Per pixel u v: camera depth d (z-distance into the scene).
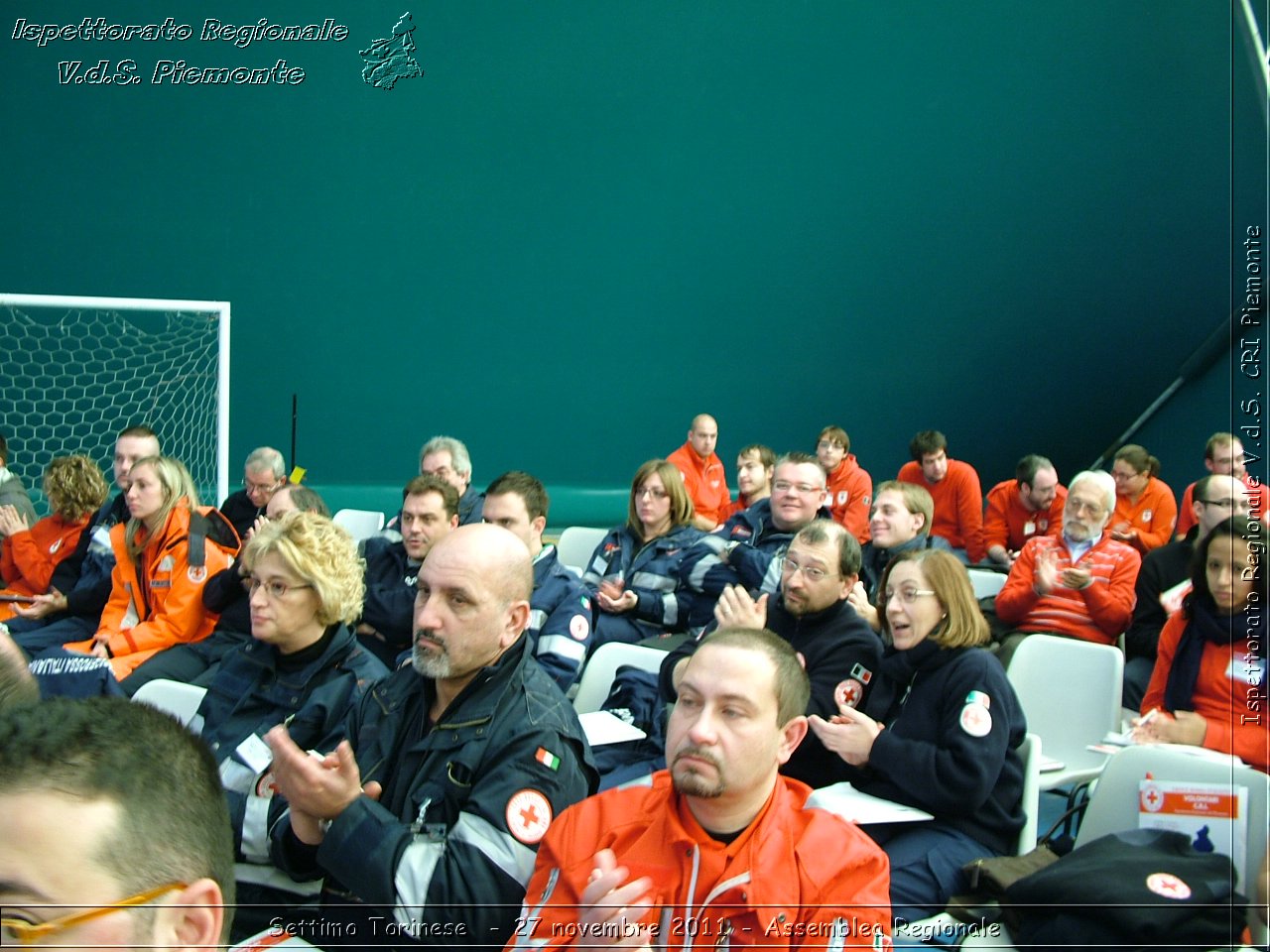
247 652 2.30
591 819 1.60
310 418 9.01
